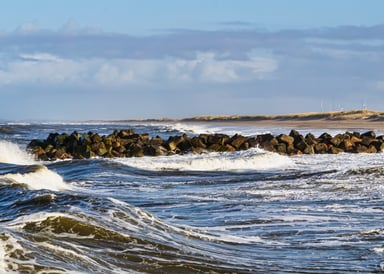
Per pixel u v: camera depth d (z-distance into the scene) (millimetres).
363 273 24281
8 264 20344
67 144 93688
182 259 24422
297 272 24234
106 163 64938
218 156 73250
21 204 31016
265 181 54156
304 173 57438
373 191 46250
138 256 24016
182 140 93562
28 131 166625
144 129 185000
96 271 21516
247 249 27578
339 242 29453
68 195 31312
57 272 20391
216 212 38094
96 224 26109
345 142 95375
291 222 34344
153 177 60062
